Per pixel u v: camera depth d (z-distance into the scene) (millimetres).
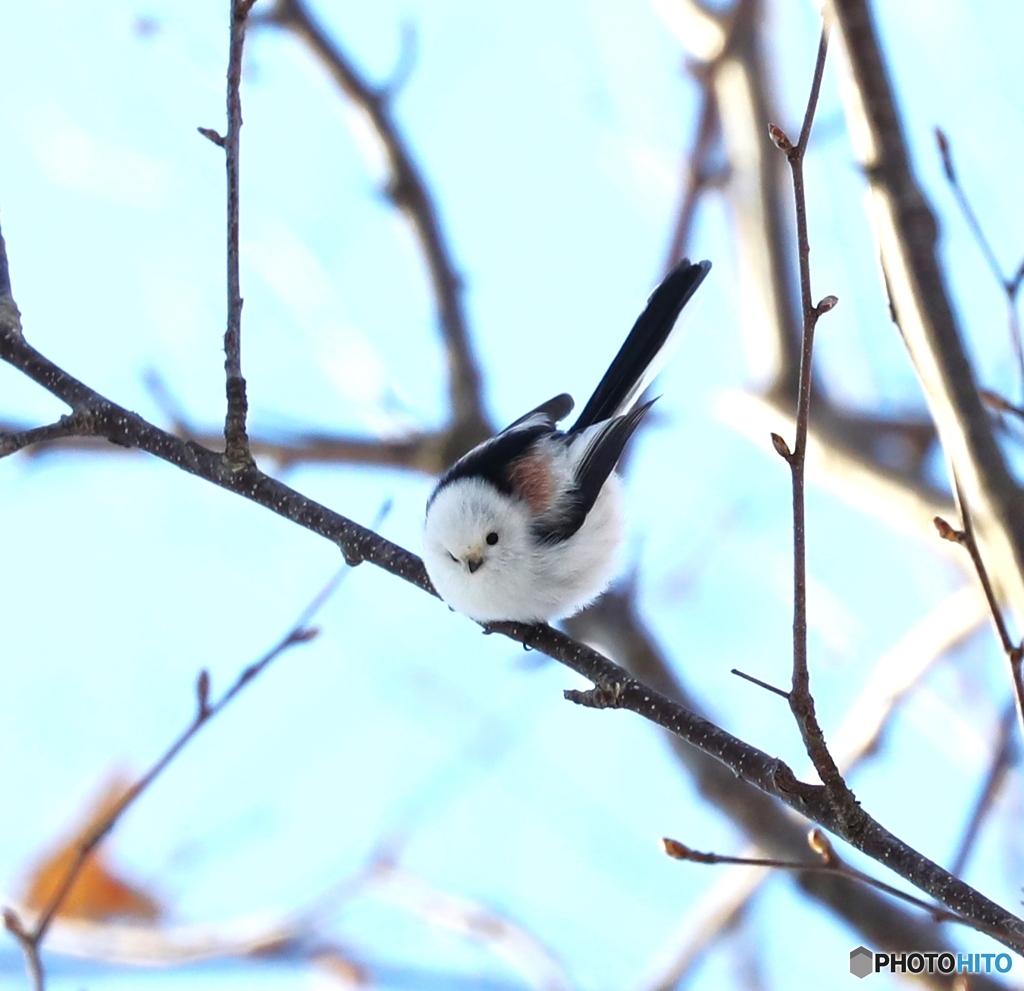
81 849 7508
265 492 8391
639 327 10750
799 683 6125
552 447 10391
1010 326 7309
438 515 9719
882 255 8055
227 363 8078
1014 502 7406
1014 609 7328
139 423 8180
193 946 12305
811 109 5922
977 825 9781
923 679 12188
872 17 8211
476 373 13328
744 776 6980
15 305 8422
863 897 10594
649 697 7410
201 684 8023
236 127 7434
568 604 10070
